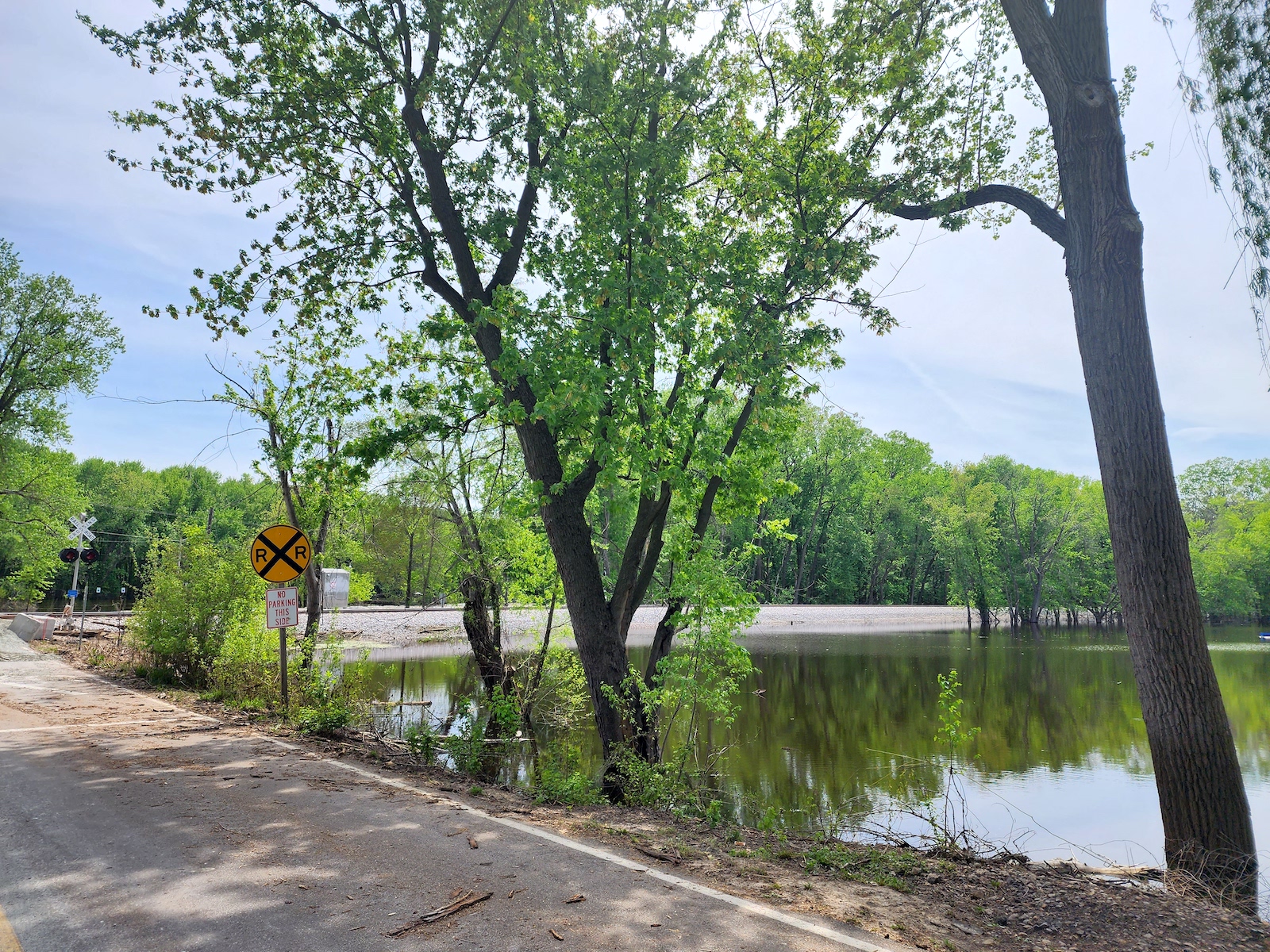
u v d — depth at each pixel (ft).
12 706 37.45
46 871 15.33
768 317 33.71
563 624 62.64
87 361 110.32
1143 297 24.72
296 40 37.78
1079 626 234.17
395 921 13.14
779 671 93.25
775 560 250.98
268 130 37.47
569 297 35.40
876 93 36.63
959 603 234.38
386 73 38.01
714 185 43.01
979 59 36.06
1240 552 216.54
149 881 14.88
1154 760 23.39
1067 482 219.20
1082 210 25.52
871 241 36.91
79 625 100.58
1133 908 15.66
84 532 79.61
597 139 36.45
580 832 19.77
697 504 41.19
